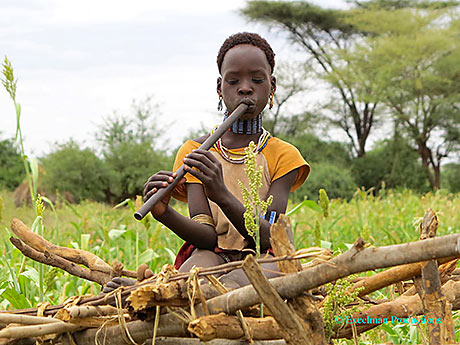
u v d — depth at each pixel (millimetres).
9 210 12305
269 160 2756
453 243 1455
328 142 38219
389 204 9227
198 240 2584
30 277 3381
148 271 2047
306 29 39250
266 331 1795
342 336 2160
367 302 2188
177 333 1857
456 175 33594
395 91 33906
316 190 22703
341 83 37188
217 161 2359
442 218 7820
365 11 37156
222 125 2527
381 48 34344
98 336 1992
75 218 10984
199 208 2680
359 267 1560
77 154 20031
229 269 1741
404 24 35469
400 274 1990
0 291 3334
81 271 2469
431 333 1883
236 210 2381
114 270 2422
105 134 23516
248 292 1712
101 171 20391
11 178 25500
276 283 1668
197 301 1816
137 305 1740
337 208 8828
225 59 2723
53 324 1962
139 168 20875
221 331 1727
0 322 1935
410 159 32969
